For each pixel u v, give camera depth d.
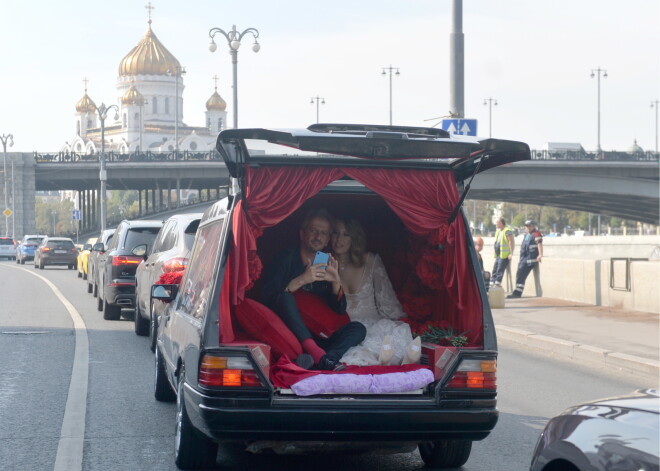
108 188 115.31
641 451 3.42
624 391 10.32
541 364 12.60
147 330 15.00
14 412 8.67
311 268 6.71
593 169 76.94
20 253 57.44
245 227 5.83
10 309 20.20
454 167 6.46
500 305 18.95
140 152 89.75
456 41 19.58
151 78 195.25
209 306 5.71
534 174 75.00
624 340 13.86
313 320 6.80
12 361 12.04
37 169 92.00
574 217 166.88
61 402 9.21
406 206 6.17
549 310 18.61
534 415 8.88
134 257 17.00
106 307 17.62
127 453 7.10
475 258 6.14
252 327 6.34
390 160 6.08
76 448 7.24
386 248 7.57
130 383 10.41
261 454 7.13
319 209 7.36
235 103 37.50
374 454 7.28
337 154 5.90
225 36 37.19
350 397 5.75
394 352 6.46
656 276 17.84
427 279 6.68
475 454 7.24
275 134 5.66
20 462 6.79
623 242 70.19
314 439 5.71
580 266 20.38
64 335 15.05
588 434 3.75
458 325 6.29
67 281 33.25
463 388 5.79
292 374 5.83
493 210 173.62
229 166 6.05
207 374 5.61
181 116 199.75
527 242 21.62
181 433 6.43
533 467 4.10
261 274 7.23
